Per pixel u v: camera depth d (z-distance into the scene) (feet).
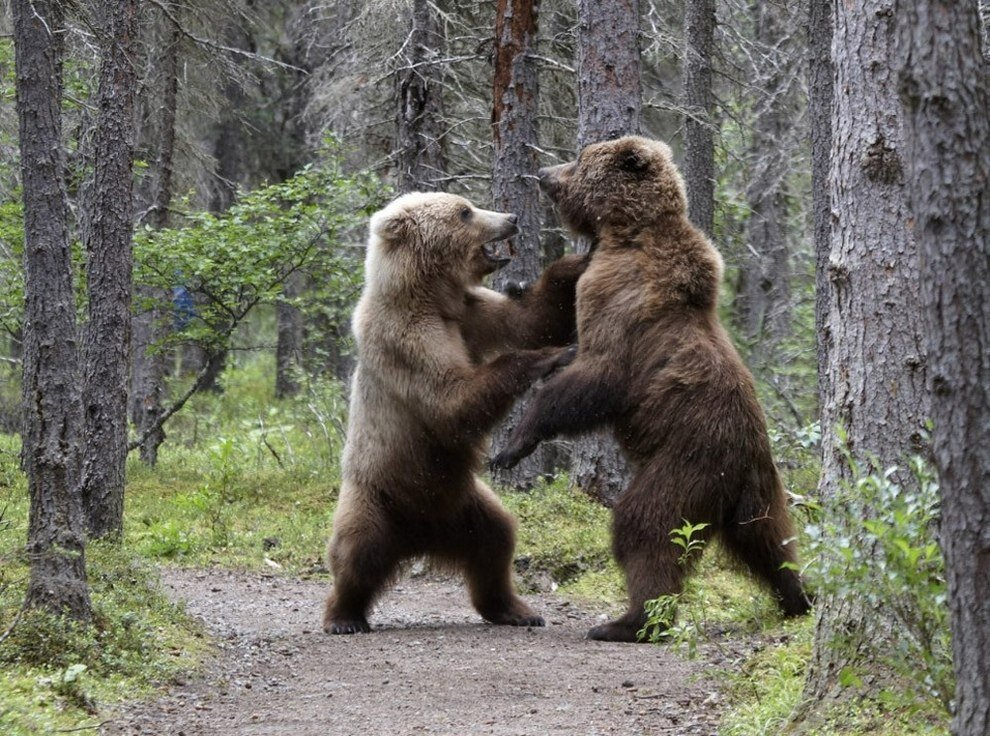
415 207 44.37
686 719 31.73
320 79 111.34
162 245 82.89
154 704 34.78
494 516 46.78
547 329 45.47
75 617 37.37
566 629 46.73
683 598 40.50
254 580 59.52
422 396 43.27
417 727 32.07
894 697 26.13
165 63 92.48
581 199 43.27
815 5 68.69
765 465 40.50
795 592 41.19
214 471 85.35
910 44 19.93
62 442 37.52
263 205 85.15
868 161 29.81
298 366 111.96
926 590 23.72
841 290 30.37
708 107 83.82
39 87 37.14
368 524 45.11
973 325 19.63
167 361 129.70
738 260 107.45
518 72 68.69
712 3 84.79
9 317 87.92
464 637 44.09
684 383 39.37
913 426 29.27
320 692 36.37
